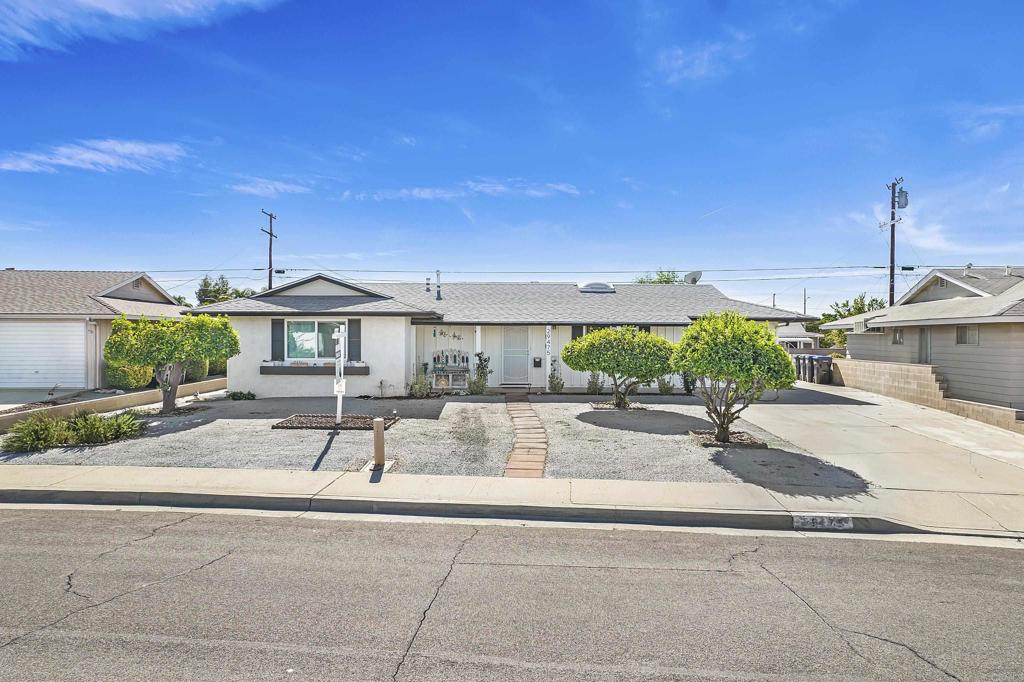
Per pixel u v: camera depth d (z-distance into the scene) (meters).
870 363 19.66
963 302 17.78
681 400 17.22
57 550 5.80
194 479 8.35
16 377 19.08
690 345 10.88
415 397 17.09
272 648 3.86
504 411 14.51
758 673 3.62
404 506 7.39
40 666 3.59
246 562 5.50
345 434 11.50
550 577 5.21
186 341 13.62
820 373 22.84
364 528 6.69
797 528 6.92
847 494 7.81
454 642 3.98
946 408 15.10
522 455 9.90
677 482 8.34
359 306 17.38
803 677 3.58
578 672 3.60
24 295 20.41
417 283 24.02
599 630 4.18
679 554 5.89
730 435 11.41
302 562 5.53
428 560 5.62
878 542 6.38
